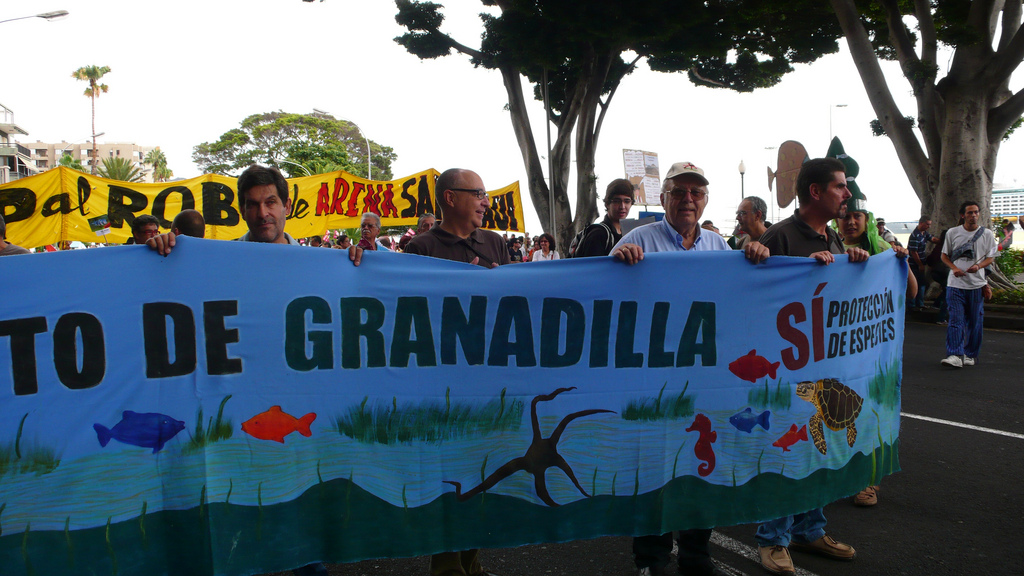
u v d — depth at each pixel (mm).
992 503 3842
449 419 2697
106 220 8664
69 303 2363
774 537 3082
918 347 9328
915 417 5680
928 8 13445
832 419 3168
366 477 2607
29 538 2301
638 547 2975
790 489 3045
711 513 2918
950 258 7766
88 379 2373
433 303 2701
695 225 3381
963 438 5070
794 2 15109
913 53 13680
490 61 17125
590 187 17734
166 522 2424
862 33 13820
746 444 2986
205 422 2471
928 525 3576
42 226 8547
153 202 8781
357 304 2637
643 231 3336
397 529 2621
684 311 2926
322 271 2604
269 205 2928
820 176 3248
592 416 2818
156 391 2434
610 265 2850
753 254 2994
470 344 2730
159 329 2445
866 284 3297
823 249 3363
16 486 2303
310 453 2564
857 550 3307
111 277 2406
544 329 2789
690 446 2916
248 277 2529
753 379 3008
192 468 2451
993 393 6445
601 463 2816
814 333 3127
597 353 2836
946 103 13117
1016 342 9633
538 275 2789
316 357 2586
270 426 2531
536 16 15234
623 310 2859
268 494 2512
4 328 2303
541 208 18078
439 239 3312
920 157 13648
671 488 2877
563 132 17938
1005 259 13711
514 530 2725
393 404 2648
